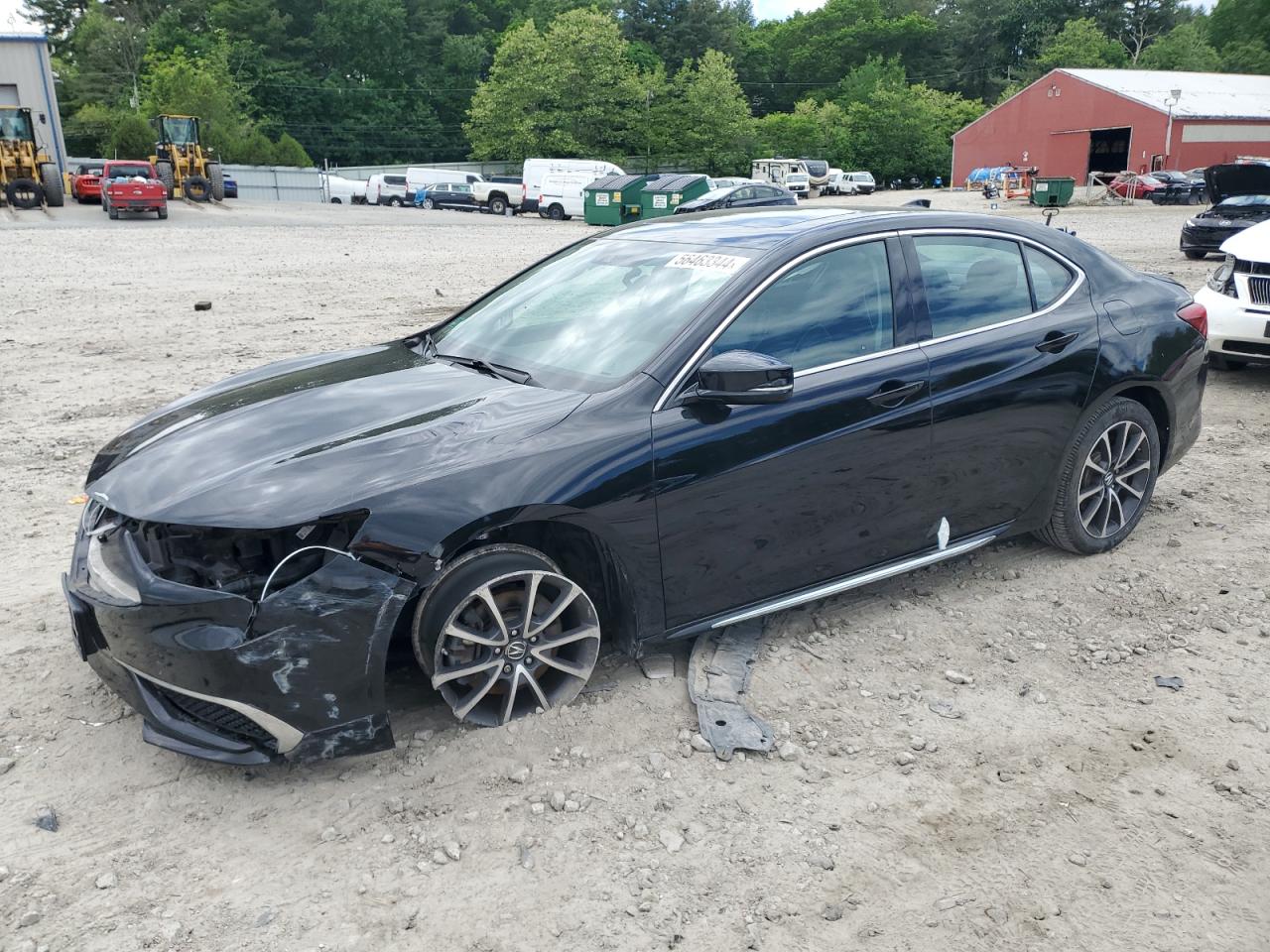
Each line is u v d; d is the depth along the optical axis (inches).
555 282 164.9
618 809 114.8
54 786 118.0
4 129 1390.3
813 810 115.3
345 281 634.2
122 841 109.0
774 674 143.4
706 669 142.6
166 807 114.7
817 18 4719.5
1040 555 185.5
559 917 98.8
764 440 134.5
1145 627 159.2
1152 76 2450.8
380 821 112.3
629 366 135.1
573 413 127.0
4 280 623.2
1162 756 126.3
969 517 161.6
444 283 622.8
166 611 108.3
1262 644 154.4
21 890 101.5
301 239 1015.6
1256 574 177.8
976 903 101.4
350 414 131.7
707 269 145.6
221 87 2984.7
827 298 145.6
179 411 146.3
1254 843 110.7
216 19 3533.5
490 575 120.3
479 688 123.8
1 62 1680.6
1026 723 133.4
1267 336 304.2
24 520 204.2
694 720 131.8
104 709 134.3
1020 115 2524.6
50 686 139.8
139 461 125.5
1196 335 187.0
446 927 97.4
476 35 3978.8
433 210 1850.4
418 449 119.9
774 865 106.5
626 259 160.2
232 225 1209.4
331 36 3614.7
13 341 408.2
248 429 129.1
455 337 163.9
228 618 107.5
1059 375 164.4
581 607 129.0
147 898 100.7
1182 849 109.7
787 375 124.3
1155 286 188.1
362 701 113.3
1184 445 192.5
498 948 95.0
